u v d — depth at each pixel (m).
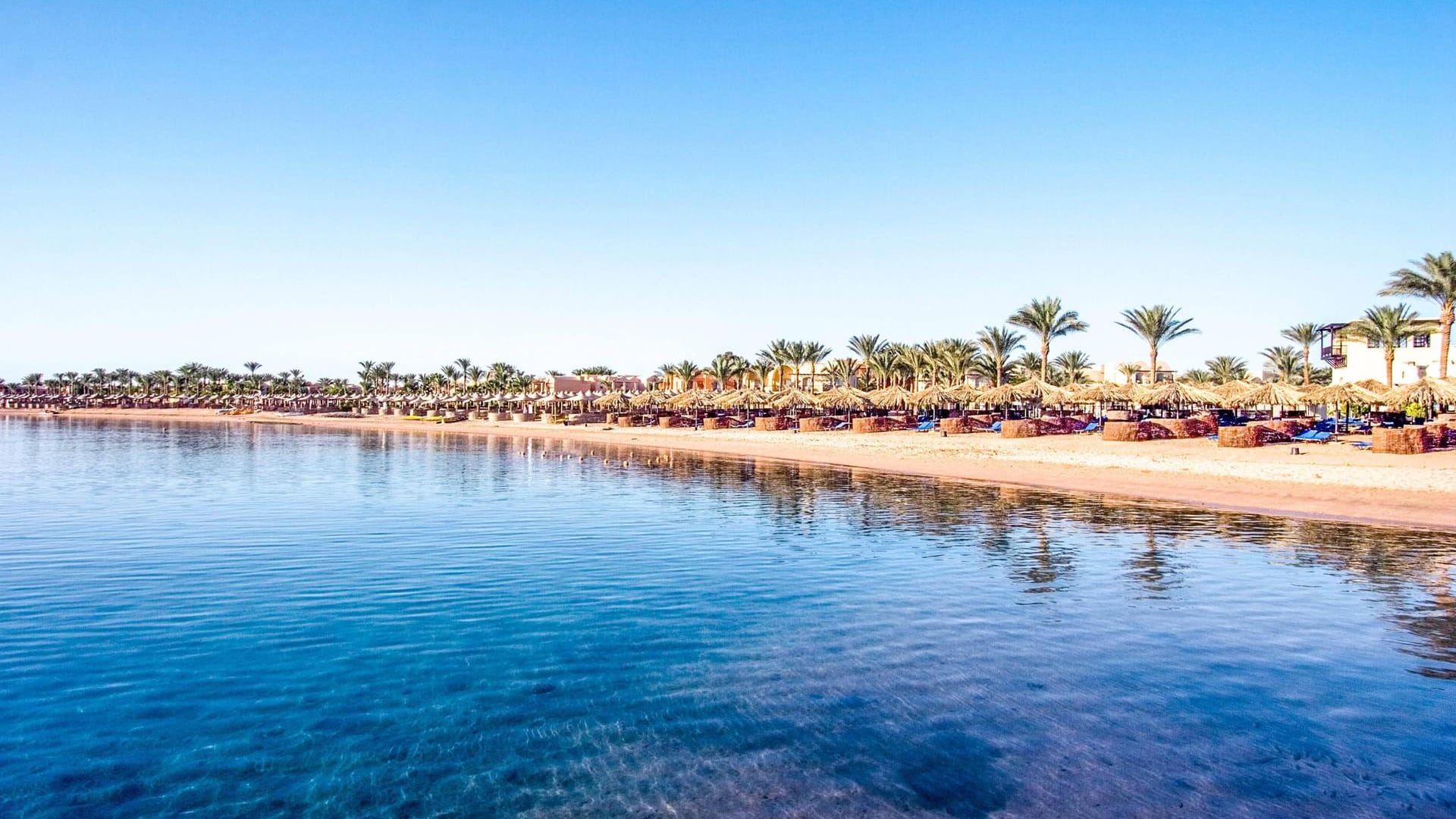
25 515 20.23
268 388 138.12
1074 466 30.83
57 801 6.23
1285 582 13.23
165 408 124.81
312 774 6.71
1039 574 13.84
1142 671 9.12
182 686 8.52
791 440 48.06
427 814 6.13
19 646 9.70
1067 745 7.31
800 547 16.34
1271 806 6.28
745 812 6.18
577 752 7.14
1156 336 50.44
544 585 12.97
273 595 12.16
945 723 7.74
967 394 49.97
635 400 72.12
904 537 17.50
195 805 6.21
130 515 20.38
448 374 124.44
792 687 8.62
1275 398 39.00
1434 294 38.88
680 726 7.67
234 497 24.19
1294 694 8.49
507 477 31.05
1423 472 22.83
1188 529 18.30
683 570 14.17
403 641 10.04
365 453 44.09
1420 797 6.42
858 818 6.10
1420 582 13.22
